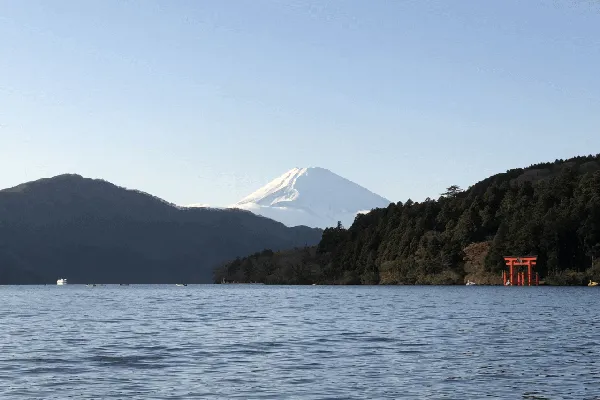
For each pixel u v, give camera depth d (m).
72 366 49.31
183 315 108.25
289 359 52.28
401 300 159.38
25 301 188.25
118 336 71.31
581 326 80.62
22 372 46.66
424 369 47.03
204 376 44.69
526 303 139.25
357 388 40.28
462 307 125.25
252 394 38.69
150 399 37.50
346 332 74.06
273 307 133.00
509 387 40.41
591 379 42.72
